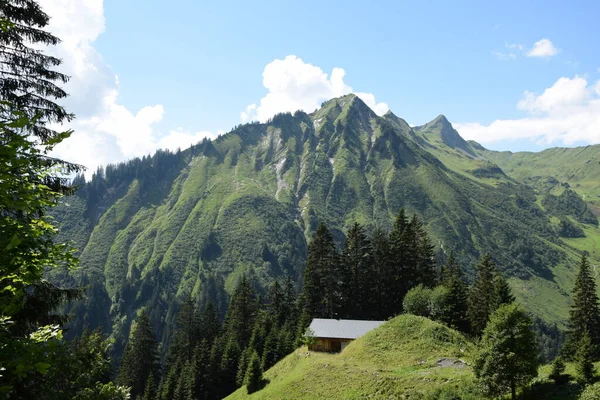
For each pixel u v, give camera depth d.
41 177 10.17
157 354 83.25
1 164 7.94
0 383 7.61
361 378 45.31
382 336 54.50
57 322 15.05
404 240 79.12
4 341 7.81
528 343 35.38
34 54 15.20
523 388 37.97
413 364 47.25
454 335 53.12
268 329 84.69
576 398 33.69
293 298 95.88
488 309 65.06
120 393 13.71
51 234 10.57
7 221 9.10
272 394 49.59
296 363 58.06
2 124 7.79
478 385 36.31
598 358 41.69
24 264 8.90
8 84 14.36
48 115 15.38
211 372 77.19
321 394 45.22
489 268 71.50
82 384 12.70
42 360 7.87
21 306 8.03
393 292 78.44
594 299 59.28
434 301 65.56
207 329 97.06
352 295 80.44
